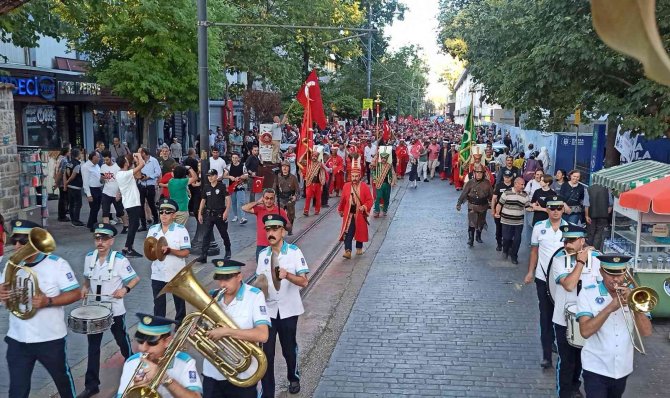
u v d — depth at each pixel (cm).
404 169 3058
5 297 534
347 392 688
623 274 486
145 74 1920
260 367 473
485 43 1988
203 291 454
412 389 696
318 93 1752
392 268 1273
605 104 1304
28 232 552
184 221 1245
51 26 1639
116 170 1420
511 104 1575
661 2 1071
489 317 954
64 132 2541
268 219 639
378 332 887
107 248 670
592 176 1296
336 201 2217
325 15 3300
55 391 655
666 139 1702
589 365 521
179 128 3572
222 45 2312
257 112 3266
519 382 715
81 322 596
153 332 401
